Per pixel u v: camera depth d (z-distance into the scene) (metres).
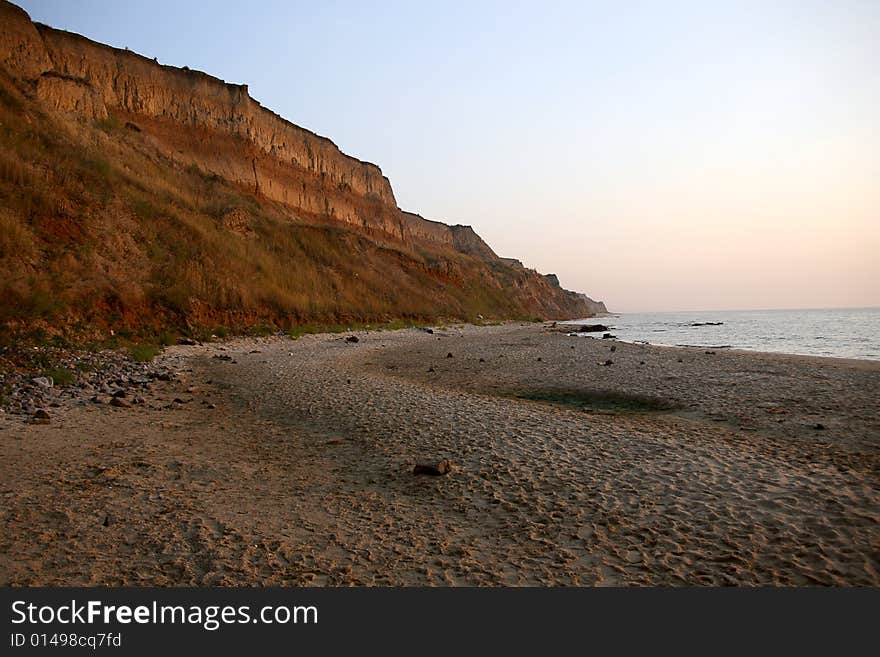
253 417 9.81
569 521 5.30
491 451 7.47
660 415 10.10
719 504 5.55
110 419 8.98
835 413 9.74
